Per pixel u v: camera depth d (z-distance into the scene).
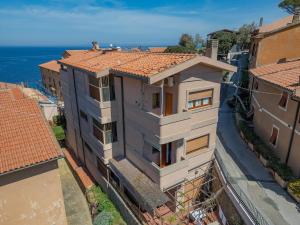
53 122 33.75
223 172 17.31
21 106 15.63
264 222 13.20
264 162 19.59
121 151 19.34
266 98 21.84
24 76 121.06
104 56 21.80
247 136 23.41
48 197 13.11
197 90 15.77
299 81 16.58
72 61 22.97
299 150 16.94
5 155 12.09
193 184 17.25
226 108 34.66
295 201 15.43
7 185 11.92
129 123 17.50
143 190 15.38
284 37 27.95
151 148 16.36
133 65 16.09
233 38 68.69
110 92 17.97
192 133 16.73
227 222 15.82
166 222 16.23
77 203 20.62
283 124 18.86
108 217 17.12
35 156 12.23
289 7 48.78
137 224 15.55
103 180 20.45
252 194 16.08
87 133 22.28
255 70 24.94
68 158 27.20
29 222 12.95
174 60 14.71
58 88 48.22
